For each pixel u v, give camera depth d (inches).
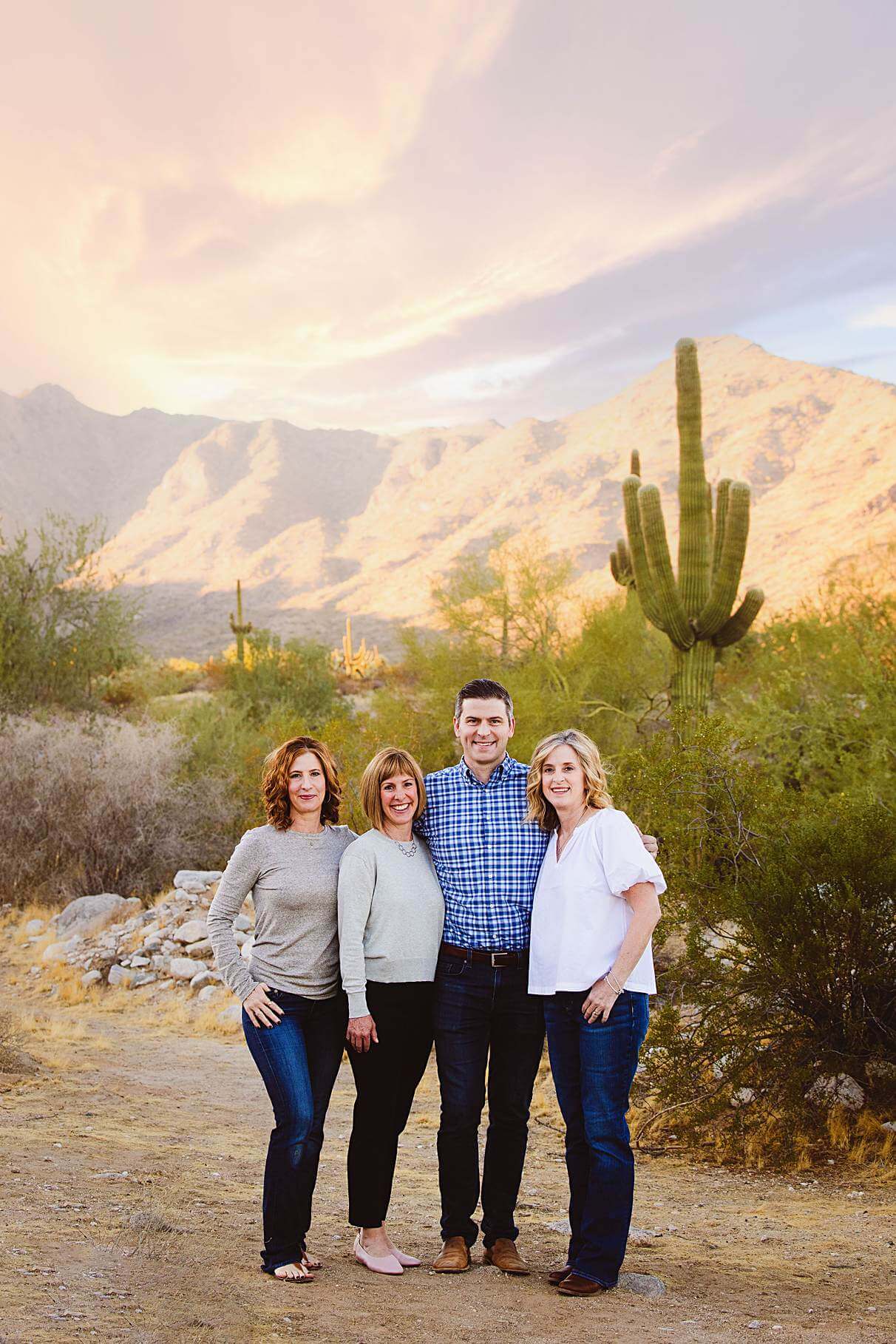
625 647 641.0
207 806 592.7
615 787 299.0
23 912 531.8
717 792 273.3
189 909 491.5
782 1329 124.8
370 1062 145.0
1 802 569.0
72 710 759.1
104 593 787.4
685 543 527.5
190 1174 193.8
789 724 487.8
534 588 661.3
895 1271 156.6
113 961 456.8
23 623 743.1
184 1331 101.9
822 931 242.7
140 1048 354.6
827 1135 242.1
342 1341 106.3
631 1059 143.3
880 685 469.1
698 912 261.3
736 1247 171.9
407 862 148.1
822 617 589.9
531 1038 149.3
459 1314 121.6
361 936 141.5
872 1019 245.4
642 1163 239.5
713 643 536.4
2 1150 191.0
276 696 1124.5
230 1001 412.2
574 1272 139.6
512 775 152.9
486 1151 152.0
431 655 646.5
